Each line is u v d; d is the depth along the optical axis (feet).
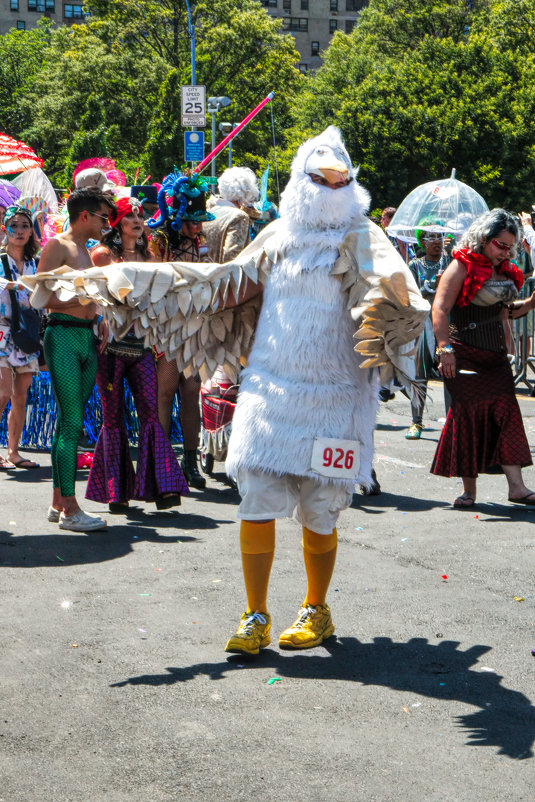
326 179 13.16
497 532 20.49
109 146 171.53
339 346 13.34
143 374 21.42
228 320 14.47
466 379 22.29
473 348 22.20
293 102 177.06
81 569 17.57
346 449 13.34
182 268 13.89
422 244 34.65
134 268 13.79
